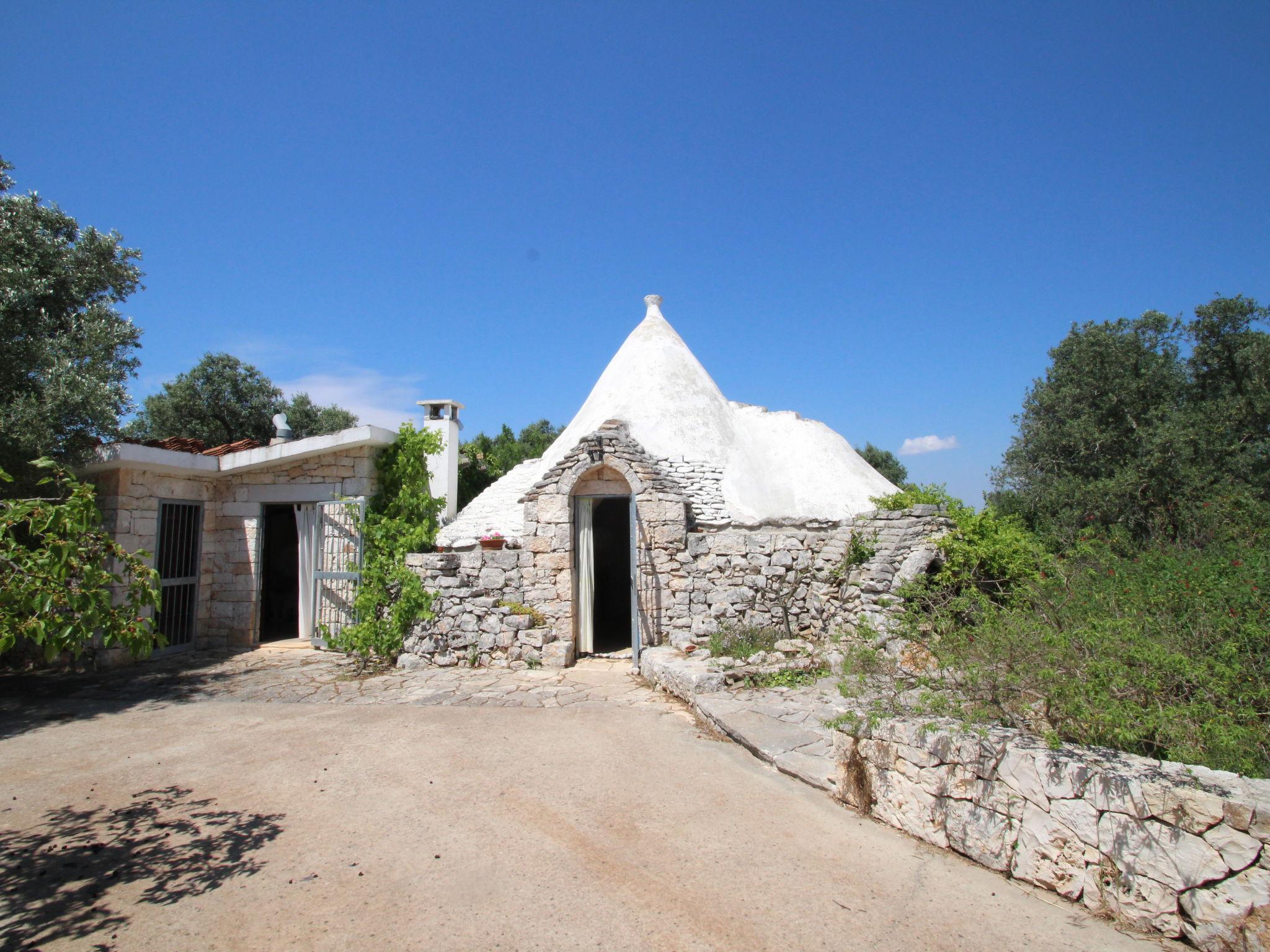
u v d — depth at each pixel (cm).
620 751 696
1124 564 723
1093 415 2211
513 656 1099
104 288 1094
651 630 1112
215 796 589
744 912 409
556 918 404
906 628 613
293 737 749
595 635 1466
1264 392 2006
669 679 923
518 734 755
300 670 1090
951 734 482
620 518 1788
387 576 1151
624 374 1438
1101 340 2231
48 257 1012
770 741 685
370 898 427
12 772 647
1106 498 1944
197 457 1205
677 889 436
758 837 505
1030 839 432
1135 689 444
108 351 1046
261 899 425
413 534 1222
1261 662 449
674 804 566
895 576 973
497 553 1144
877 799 538
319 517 1251
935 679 531
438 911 412
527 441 3484
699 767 650
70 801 578
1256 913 335
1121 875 386
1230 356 2211
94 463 1058
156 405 2641
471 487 1695
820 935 384
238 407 2764
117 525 1093
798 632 1112
